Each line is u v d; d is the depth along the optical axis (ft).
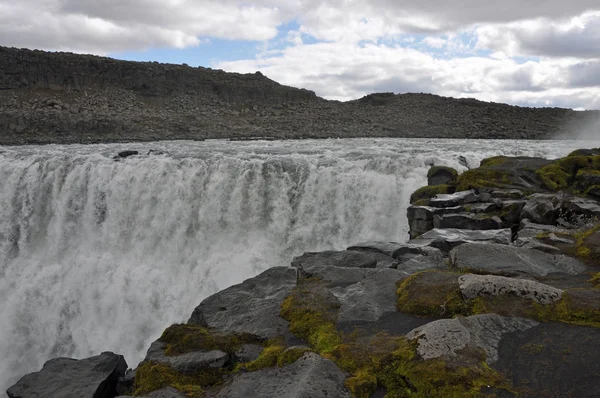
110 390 22.72
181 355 19.60
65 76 261.44
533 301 20.15
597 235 28.71
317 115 256.52
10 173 75.46
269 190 65.31
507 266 25.14
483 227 38.78
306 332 20.48
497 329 18.60
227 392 16.78
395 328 19.98
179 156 79.15
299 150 99.91
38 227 73.05
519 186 48.26
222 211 65.82
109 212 69.51
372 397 16.14
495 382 15.66
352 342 18.97
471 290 20.86
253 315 22.35
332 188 62.80
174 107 256.93
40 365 57.00
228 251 63.98
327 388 16.01
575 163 50.14
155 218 67.51
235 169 66.90
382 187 60.59
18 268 69.72
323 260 28.96
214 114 249.55
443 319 18.95
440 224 40.42
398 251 29.89
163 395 17.35
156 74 278.67
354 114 260.01
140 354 55.57
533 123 235.61
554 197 39.09
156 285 62.54
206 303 24.56
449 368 16.24
